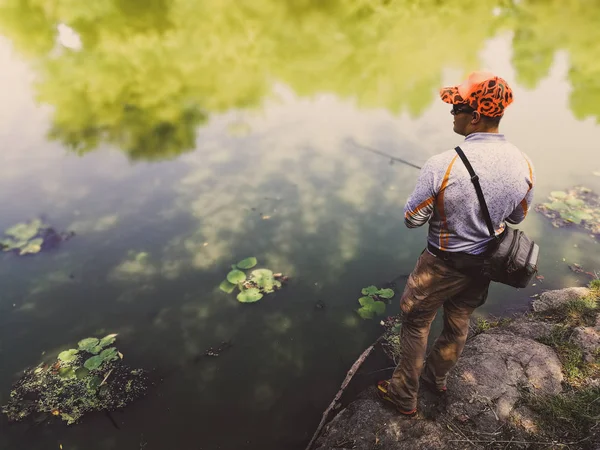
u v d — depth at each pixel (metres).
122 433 2.36
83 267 3.57
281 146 5.61
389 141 5.73
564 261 3.54
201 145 5.63
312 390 2.62
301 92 7.27
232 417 2.46
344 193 4.64
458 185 1.47
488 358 2.45
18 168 5.04
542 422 2.06
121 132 5.94
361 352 2.87
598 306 2.85
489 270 1.62
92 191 4.64
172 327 3.05
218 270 3.58
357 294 3.35
